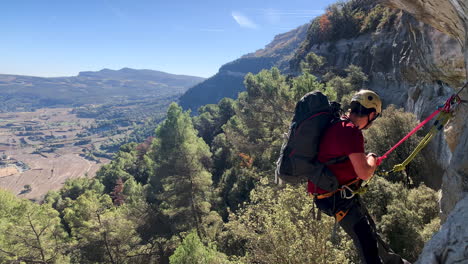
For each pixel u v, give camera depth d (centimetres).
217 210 3869
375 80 5116
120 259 2353
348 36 7150
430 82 2412
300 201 995
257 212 1078
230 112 8338
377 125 2414
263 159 3291
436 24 444
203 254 1466
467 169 397
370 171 213
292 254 861
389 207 1448
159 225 2803
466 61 357
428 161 2211
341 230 895
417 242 1337
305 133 226
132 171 8362
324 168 223
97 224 2219
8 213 2614
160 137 3456
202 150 3266
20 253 2086
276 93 3053
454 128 471
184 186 2997
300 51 9794
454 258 215
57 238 2462
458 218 234
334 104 237
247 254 1101
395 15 4791
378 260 232
